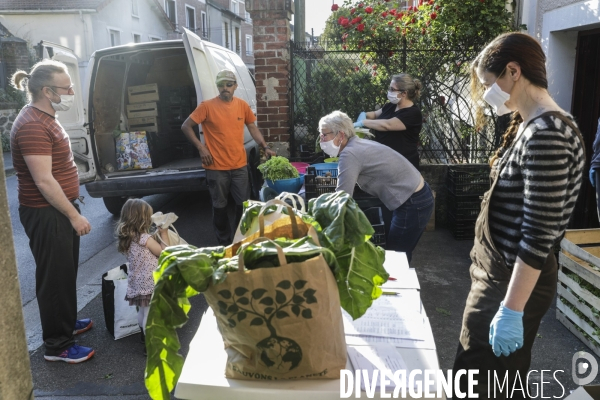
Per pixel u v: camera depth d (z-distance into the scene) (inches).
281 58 255.4
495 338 74.0
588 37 201.9
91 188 258.8
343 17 265.1
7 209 53.0
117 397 120.6
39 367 134.0
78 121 251.0
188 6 1328.7
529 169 70.1
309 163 227.9
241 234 77.7
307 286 58.5
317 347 61.3
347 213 71.2
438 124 252.1
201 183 258.2
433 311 158.2
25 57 684.7
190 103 328.2
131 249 139.3
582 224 214.7
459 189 221.3
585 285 135.6
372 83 256.8
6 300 52.7
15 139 124.8
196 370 67.0
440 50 248.1
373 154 144.6
